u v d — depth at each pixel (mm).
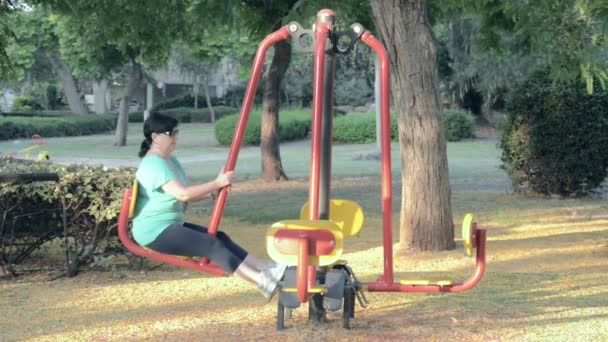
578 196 14547
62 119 48031
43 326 5867
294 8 13945
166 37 17547
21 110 70500
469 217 4812
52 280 7715
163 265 8422
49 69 57781
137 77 36594
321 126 4953
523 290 6945
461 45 36188
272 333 5457
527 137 14492
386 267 5078
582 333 5367
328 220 5094
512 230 10859
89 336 5543
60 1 12766
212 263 5043
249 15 17766
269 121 18156
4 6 12109
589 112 14016
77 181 7672
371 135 38719
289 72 52531
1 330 5762
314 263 4672
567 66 11250
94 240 7840
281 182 18016
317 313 5672
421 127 8812
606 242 9539
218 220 4898
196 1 16719
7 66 13539
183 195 4820
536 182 14648
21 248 8242
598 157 14109
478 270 4992
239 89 66188
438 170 8906
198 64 53000
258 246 9922
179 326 5762
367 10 16812
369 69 47875
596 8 9469
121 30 16984
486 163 24438
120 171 8055
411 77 8742
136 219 4949
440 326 5617
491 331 5469
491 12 14438
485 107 43812
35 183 7656
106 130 52156
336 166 24062
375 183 18047
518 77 32531
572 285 7125
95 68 33438
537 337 5297
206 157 29438
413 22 8617
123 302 6680
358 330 5500
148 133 5047
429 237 8930
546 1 10695
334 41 5066
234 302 6570
